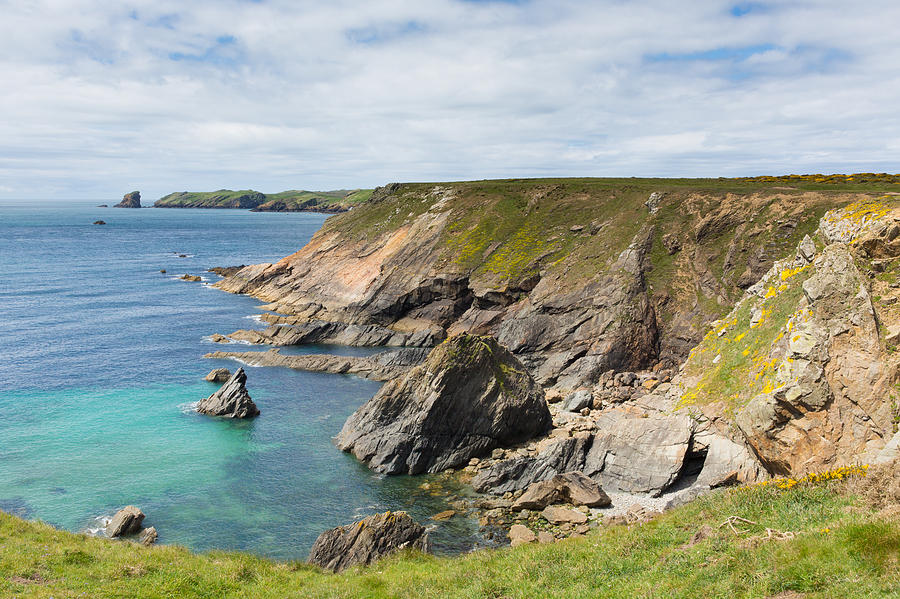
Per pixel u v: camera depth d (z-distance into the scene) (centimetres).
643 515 3469
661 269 7212
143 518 3581
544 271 8062
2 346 7606
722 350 4766
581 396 5444
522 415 4806
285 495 4019
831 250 3525
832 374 3088
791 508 1798
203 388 6234
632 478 4019
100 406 5641
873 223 3500
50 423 5188
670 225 7694
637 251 7362
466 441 4650
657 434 4159
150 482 4141
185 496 3956
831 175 9925
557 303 7181
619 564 1758
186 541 3394
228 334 8681
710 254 7094
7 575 1967
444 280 8688
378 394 4900
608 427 4494
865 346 3047
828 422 3039
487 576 1958
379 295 9219
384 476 4375
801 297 4084
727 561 1520
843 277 3278
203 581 2152
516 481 4172
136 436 4953
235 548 3331
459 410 4678
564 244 8581
